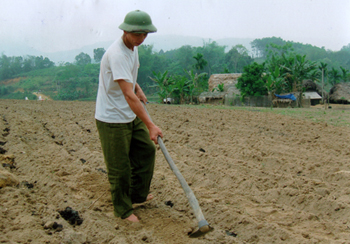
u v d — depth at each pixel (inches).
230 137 267.0
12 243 95.3
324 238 110.0
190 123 330.0
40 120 328.8
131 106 114.0
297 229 117.6
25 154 199.6
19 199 127.7
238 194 152.9
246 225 119.1
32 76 3954.2
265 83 998.4
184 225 119.3
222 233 112.3
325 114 462.3
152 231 112.8
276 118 385.4
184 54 3459.6
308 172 181.0
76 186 152.1
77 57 4343.0
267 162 199.5
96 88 3024.1
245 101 1002.1
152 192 152.1
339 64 3363.7
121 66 112.4
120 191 121.0
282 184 161.5
